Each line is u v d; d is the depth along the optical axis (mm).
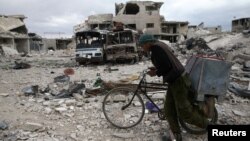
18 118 6570
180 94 4770
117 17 62719
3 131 5688
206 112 5113
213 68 4969
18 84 11805
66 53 46688
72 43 71188
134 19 62906
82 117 6605
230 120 6270
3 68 19922
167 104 5070
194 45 34188
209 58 5000
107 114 6070
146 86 5680
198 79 4984
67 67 20875
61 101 7996
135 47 21500
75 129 5879
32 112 7125
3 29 52250
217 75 5008
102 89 8852
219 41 36062
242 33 36219
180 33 70375
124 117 6141
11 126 5984
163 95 7758
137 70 16859
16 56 38312
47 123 6230
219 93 5078
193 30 66375
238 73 12914
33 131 5711
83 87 9516
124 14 62875
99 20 65875
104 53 22062
